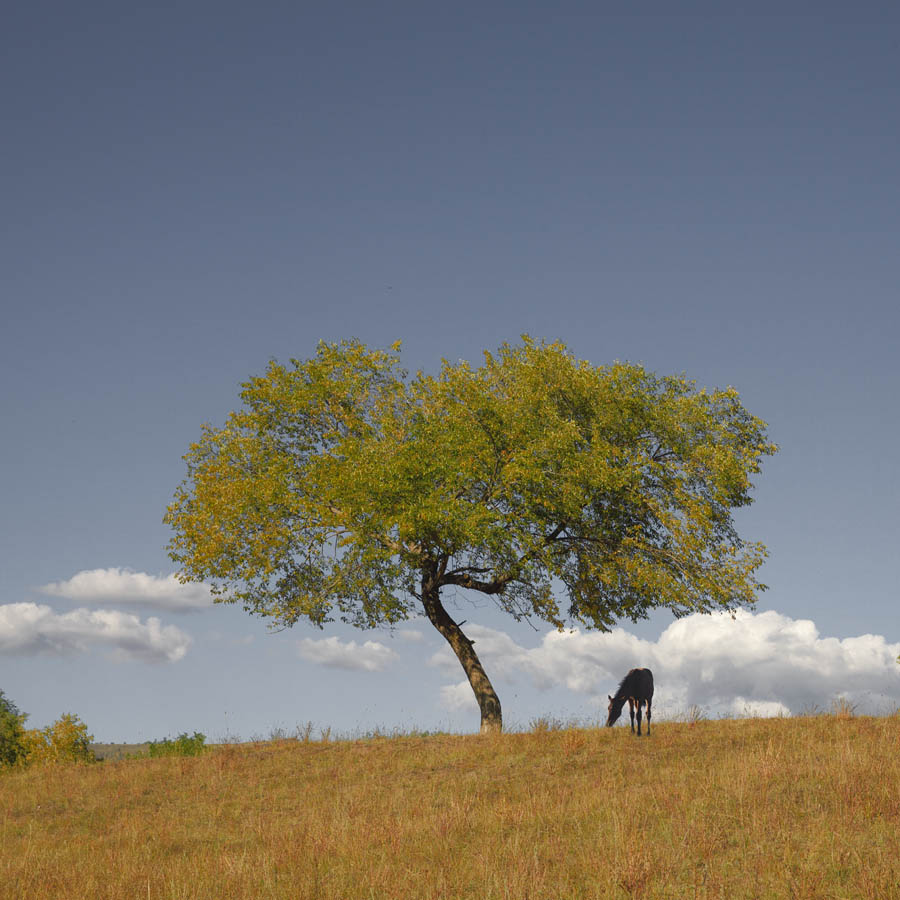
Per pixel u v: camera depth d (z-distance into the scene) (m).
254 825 14.73
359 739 22.73
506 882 9.17
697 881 8.88
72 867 12.64
